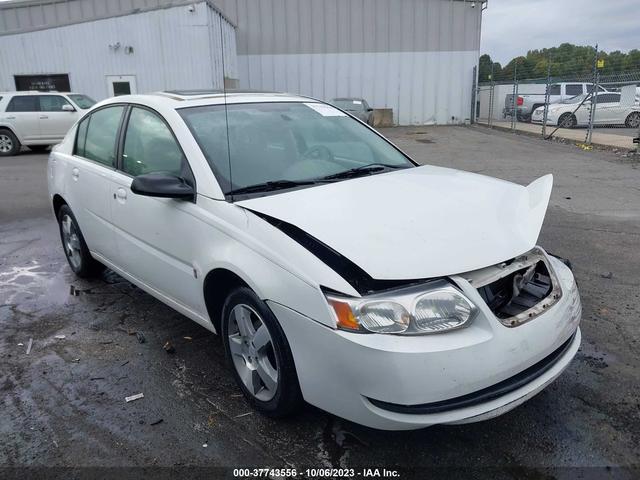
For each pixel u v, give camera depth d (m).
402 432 2.70
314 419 2.81
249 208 2.77
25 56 20.06
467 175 3.54
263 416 2.84
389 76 26.30
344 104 21.38
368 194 2.94
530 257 2.64
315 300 2.32
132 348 3.61
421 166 3.83
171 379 3.23
